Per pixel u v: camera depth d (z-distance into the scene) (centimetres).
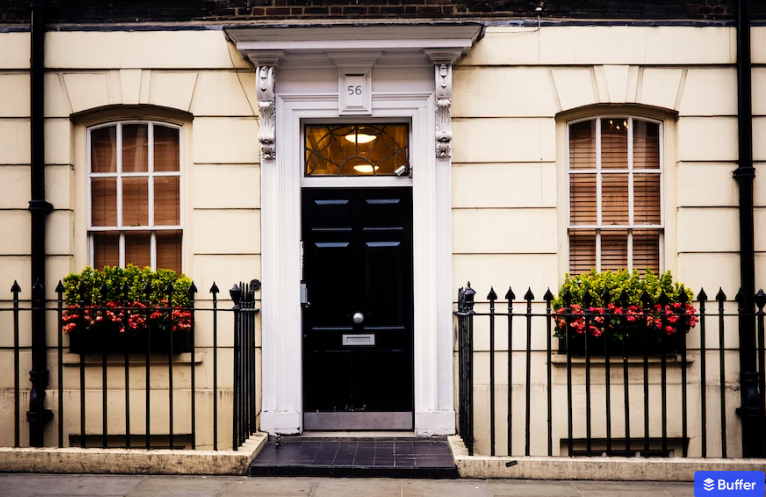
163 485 421
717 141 535
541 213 529
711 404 523
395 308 539
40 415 500
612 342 514
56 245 534
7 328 532
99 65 532
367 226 540
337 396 537
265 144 517
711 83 535
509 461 436
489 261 527
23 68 536
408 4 534
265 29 496
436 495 404
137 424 524
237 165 529
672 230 544
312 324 538
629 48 533
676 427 521
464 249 526
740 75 527
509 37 532
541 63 532
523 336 526
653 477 431
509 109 531
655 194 556
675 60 534
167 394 525
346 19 532
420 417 518
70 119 538
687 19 535
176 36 532
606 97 532
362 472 439
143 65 532
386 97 526
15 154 535
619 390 522
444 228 523
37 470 444
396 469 438
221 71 532
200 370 524
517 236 527
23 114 536
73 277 512
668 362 522
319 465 442
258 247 528
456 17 534
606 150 557
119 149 553
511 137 530
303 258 539
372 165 547
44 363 525
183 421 524
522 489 415
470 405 447
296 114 527
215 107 531
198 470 443
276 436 496
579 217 556
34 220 524
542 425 524
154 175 552
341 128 550
